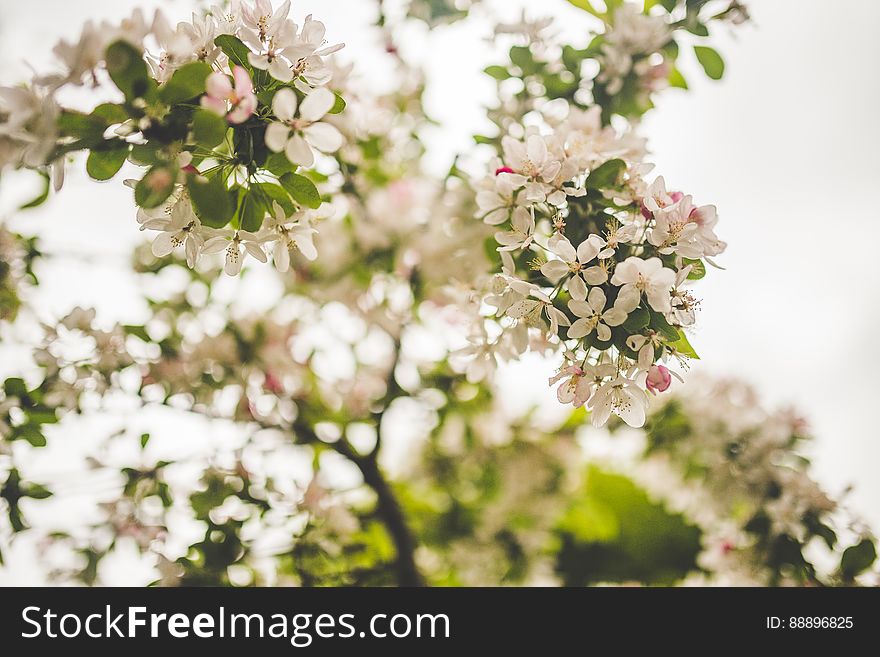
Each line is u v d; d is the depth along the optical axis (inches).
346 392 123.3
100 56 43.0
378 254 112.3
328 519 106.0
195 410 104.5
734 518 111.4
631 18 84.3
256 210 51.9
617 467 144.3
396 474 138.0
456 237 98.4
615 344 55.1
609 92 87.6
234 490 101.0
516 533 133.5
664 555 162.6
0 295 94.0
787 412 112.9
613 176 63.9
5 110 44.9
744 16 82.3
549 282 62.0
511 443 132.1
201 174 48.7
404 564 113.3
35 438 90.0
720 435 111.9
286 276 114.7
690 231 55.7
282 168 49.6
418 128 114.8
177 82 44.9
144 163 46.0
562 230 61.1
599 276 54.4
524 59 90.6
